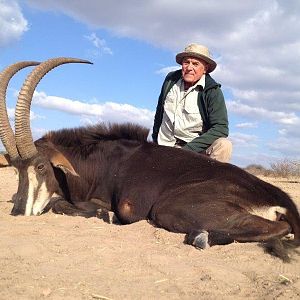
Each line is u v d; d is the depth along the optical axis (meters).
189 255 1.86
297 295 1.43
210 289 1.47
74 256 1.79
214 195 2.23
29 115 2.60
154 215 2.33
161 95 3.20
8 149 2.62
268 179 7.33
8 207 3.02
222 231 2.09
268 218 2.22
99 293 1.41
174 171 2.42
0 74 2.64
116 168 2.61
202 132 3.04
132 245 1.97
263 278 1.61
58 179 2.70
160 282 1.53
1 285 1.44
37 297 1.35
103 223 2.43
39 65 2.63
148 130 2.69
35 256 1.78
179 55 2.98
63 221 2.46
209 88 2.94
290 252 1.92
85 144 2.74
